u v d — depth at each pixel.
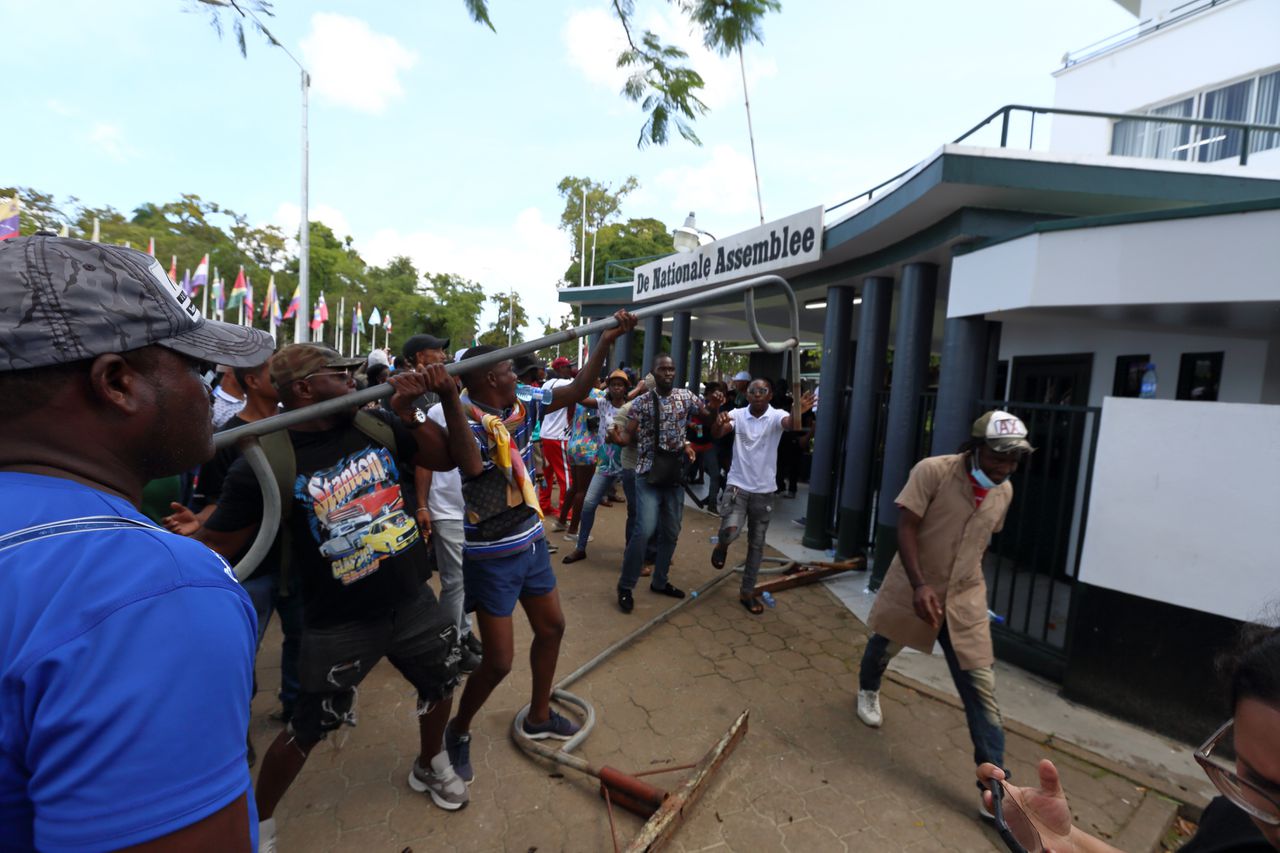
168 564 0.72
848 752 3.14
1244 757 0.81
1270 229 3.28
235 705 0.73
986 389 7.73
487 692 2.66
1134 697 3.51
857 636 4.51
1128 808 2.84
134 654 0.66
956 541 2.87
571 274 34.91
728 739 2.99
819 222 5.98
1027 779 3.01
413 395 2.01
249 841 0.75
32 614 0.65
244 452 1.67
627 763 2.98
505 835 2.49
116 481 0.81
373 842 2.43
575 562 5.87
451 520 3.42
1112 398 3.60
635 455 5.25
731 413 5.09
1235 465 3.16
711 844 2.50
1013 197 4.56
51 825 0.62
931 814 2.74
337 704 2.13
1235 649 0.88
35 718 0.63
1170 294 3.59
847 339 6.98
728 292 2.31
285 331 51.44
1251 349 5.11
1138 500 3.48
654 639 4.32
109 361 0.76
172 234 44.56
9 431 0.76
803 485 11.18
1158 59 11.34
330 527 2.03
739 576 5.71
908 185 4.76
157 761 0.65
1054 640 4.55
